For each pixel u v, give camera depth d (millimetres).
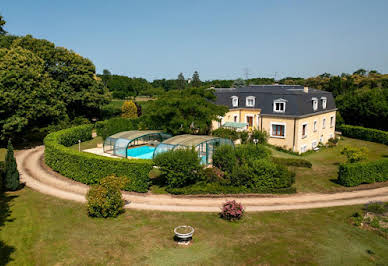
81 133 41531
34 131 40781
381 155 37969
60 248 13992
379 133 46938
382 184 25719
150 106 36188
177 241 14852
